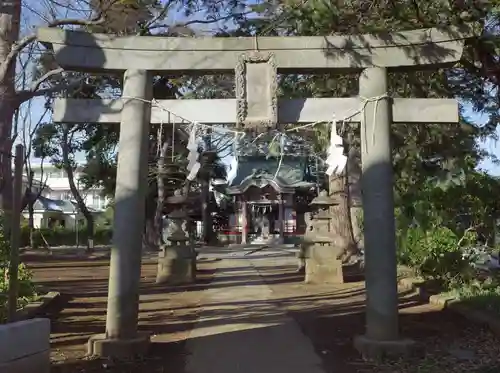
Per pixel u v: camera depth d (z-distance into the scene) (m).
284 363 6.84
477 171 12.12
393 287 7.22
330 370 6.51
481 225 12.79
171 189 32.62
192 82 14.67
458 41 7.44
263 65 7.41
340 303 11.96
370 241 7.31
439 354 7.18
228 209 47.97
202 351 7.46
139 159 7.34
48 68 13.97
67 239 44.16
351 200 21.80
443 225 13.15
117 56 7.42
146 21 10.18
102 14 10.01
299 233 43.81
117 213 7.24
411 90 10.32
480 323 8.77
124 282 7.14
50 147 34.16
